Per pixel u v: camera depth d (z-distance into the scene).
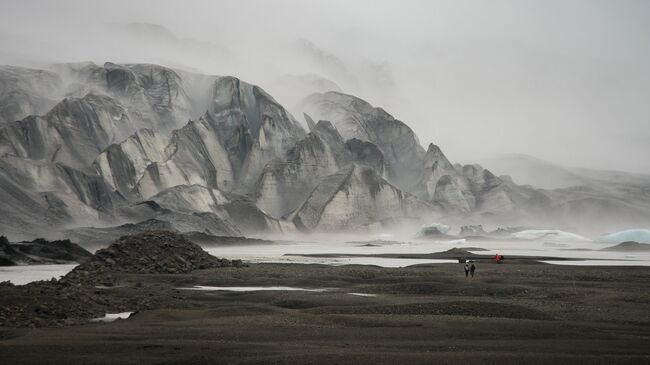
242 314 44.56
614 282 73.50
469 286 65.38
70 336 35.25
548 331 36.94
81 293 51.47
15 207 170.12
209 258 94.56
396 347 32.03
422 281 71.88
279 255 140.75
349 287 67.12
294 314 44.16
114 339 34.34
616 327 39.53
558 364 27.84
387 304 50.19
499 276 78.88
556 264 108.88
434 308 46.22
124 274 81.50
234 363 28.22
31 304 45.53
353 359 28.75
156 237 95.88
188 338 34.75
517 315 44.66
